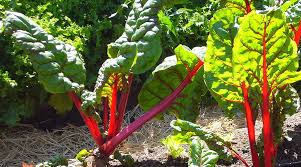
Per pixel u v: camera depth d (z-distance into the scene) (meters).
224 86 1.03
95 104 1.13
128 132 1.18
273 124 1.12
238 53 0.94
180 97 1.26
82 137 1.79
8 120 1.71
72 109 1.89
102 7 2.07
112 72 1.13
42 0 1.99
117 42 1.19
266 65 0.96
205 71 1.02
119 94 1.92
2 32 1.77
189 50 1.17
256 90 1.01
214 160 0.94
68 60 1.17
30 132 1.80
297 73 0.97
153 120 1.85
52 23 1.83
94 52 1.94
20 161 1.66
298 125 1.38
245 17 0.89
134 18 1.21
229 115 1.09
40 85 1.77
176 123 1.07
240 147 1.29
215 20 1.00
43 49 1.14
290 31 0.97
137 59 1.16
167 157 1.27
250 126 1.06
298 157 1.23
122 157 1.22
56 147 1.74
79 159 1.21
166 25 1.96
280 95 1.11
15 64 1.74
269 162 1.04
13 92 1.74
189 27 2.04
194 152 0.95
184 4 2.17
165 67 1.18
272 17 0.89
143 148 1.71
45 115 1.86
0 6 1.82
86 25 2.02
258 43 0.92
